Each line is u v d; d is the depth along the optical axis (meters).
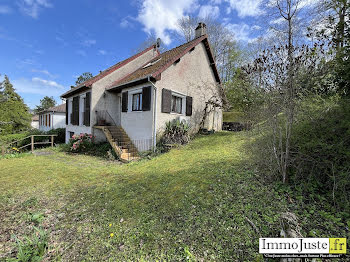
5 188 4.30
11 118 18.64
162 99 7.81
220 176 3.78
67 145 10.05
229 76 19.28
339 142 2.68
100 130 9.95
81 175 5.20
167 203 3.06
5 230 2.80
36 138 14.17
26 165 6.43
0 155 8.30
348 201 2.27
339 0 3.67
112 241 2.33
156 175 4.59
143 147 7.96
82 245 2.34
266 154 3.44
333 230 1.93
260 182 3.21
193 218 2.53
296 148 3.04
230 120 14.66
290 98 2.82
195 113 10.00
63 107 20.31
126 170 5.48
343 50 3.45
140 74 8.84
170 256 1.95
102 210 3.13
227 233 2.13
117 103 10.56
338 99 3.30
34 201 3.65
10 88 23.95
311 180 2.79
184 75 9.12
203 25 10.38
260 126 3.83
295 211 2.30
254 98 4.80
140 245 2.19
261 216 2.34
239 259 1.78
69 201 3.62
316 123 2.98
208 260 1.83
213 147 6.65
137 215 2.83
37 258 2.11
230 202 2.76
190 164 5.04
